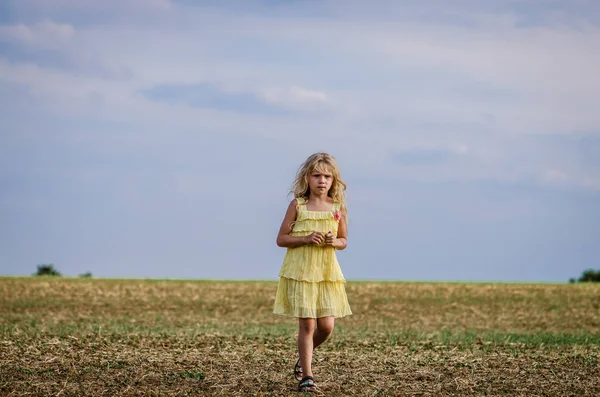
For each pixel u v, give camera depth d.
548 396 8.40
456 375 9.63
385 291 29.91
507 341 14.01
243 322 20.48
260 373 9.55
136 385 8.70
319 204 8.53
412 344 13.14
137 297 26.81
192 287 30.38
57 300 25.52
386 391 8.55
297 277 8.32
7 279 32.09
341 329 18.31
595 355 11.62
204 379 9.09
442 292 29.67
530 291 30.20
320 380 9.18
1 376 9.07
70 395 8.12
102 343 12.19
